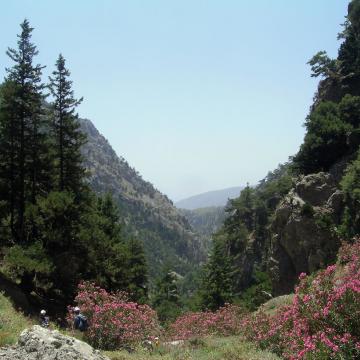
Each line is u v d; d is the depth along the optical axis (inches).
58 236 1171.3
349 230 1524.4
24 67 1267.2
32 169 1318.9
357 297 417.7
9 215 1306.6
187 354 641.6
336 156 1975.9
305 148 2042.3
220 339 806.5
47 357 373.4
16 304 991.6
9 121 1250.6
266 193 3730.3
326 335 412.5
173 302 3174.2
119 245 1594.5
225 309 1016.2
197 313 1043.3
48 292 1269.7
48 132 1435.8
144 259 2306.8
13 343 442.9
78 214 1270.9
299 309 476.1
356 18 2610.7
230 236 3757.4
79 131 1438.2
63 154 1418.6
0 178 1275.8
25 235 1278.3
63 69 1406.3
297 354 448.8
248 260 3321.9
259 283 2632.9
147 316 845.2
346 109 2100.1
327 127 2000.5
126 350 713.6
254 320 712.4
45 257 1104.8
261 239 3383.4
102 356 445.1
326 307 426.0
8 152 1261.1
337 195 1664.6
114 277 1514.5
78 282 1243.2
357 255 812.0
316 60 2581.2
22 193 1259.2
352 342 394.0
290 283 1750.7
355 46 2448.3
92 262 1355.8
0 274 1156.5
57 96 1405.0
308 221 1670.8
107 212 1813.5
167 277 3358.8
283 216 1779.0
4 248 1258.6
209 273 2706.7
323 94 2460.6
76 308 747.4
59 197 1210.6
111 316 760.3
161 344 762.8
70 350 396.8
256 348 623.2
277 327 609.3
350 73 2390.5
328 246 1596.9
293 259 1727.4
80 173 1462.8
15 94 1240.2
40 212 1211.2
